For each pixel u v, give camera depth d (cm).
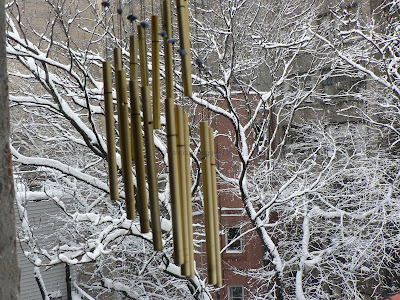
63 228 1841
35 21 2280
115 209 1966
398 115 2122
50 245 2067
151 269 1877
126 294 1812
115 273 2211
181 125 591
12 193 443
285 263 1827
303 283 2136
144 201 598
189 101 2103
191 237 606
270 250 1739
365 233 2141
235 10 1630
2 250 428
